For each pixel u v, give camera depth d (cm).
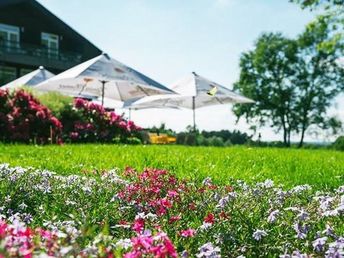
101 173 533
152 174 493
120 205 407
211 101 2325
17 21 3750
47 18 3794
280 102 4688
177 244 299
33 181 476
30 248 204
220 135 3120
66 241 219
